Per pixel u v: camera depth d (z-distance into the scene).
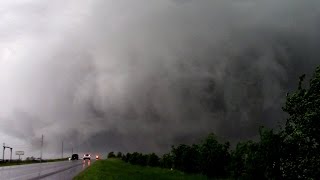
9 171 59.09
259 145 23.72
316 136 19.23
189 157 49.47
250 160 24.89
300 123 19.78
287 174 21.77
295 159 21.12
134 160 87.69
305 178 20.64
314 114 18.83
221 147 42.59
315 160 19.59
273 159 22.53
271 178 22.83
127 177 39.50
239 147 35.69
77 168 66.31
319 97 19.31
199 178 40.00
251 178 24.84
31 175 48.53
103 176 40.75
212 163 41.84
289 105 20.25
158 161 77.06
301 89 20.34
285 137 22.16
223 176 41.84
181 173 48.50
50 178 42.22
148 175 43.78
